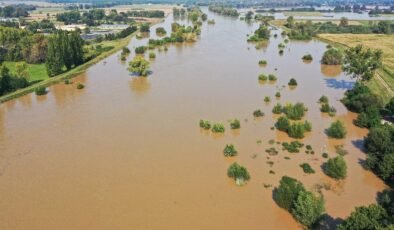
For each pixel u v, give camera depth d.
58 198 36.28
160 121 54.81
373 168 40.19
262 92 68.31
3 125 54.88
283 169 40.97
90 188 37.81
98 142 48.12
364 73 64.56
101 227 32.06
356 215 28.39
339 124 49.12
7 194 37.16
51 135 50.81
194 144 47.25
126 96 66.88
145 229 31.72
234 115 57.03
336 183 38.16
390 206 31.31
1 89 70.44
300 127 48.84
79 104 63.41
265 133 50.44
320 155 44.12
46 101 65.75
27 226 32.41
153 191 37.06
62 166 42.25
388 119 54.25
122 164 42.38
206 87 71.38
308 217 30.89
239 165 40.88
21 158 44.41
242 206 34.66
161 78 78.50
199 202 35.28
